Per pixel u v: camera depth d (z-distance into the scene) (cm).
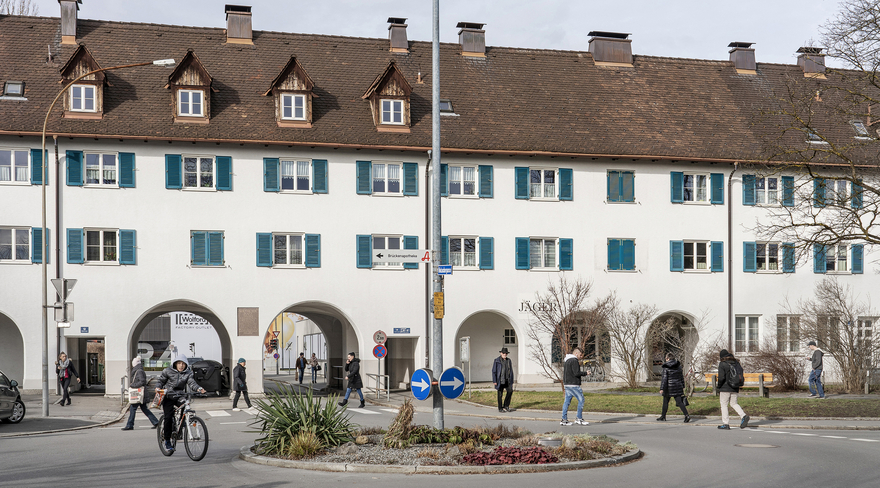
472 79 4047
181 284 3466
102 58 3644
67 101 3403
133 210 3434
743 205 4031
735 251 4009
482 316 4119
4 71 3478
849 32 2584
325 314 4391
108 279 3403
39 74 3506
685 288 3956
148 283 3434
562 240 3831
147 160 3456
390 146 3616
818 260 4075
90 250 3403
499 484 1198
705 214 3994
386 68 3716
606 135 3916
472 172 3772
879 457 1502
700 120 4122
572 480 1238
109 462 1439
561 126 3900
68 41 3684
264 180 3556
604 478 1257
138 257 3434
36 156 3344
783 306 4041
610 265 3881
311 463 1348
